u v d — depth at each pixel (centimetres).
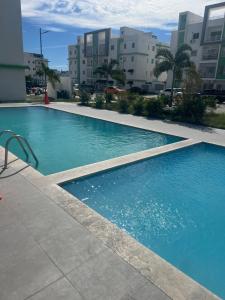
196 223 528
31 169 635
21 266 305
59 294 269
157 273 303
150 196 632
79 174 632
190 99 1556
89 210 441
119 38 5606
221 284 378
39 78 7031
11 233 367
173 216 550
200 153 979
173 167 832
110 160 768
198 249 452
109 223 404
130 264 316
